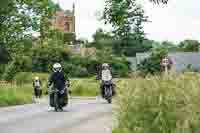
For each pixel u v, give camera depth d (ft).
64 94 73.46
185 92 28.73
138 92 31.76
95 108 78.02
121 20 69.92
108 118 58.13
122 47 297.53
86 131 46.65
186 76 30.71
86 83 175.83
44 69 283.18
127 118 31.89
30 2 209.15
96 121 55.21
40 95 157.99
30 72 244.42
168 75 31.86
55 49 289.94
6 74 209.77
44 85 183.21
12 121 57.88
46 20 217.15
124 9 69.97
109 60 294.05
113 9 69.51
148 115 30.32
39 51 282.56
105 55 300.81
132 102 31.71
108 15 70.38
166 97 29.35
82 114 66.13
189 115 26.61
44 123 54.90
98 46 337.93
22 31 212.23
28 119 60.23
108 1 69.92
